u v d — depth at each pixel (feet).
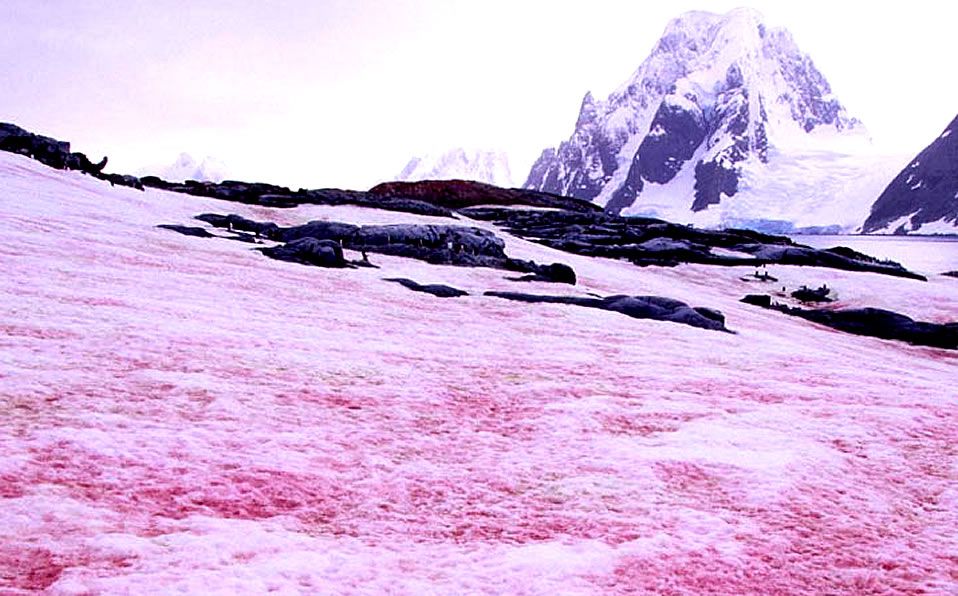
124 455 28.53
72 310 54.54
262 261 112.98
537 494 29.48
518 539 24.84
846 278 224.12
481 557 22.88
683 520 26.86
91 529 21.79
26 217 108.27
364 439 35.24
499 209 398.42
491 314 89.92
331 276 107.45
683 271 225.35
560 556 22.62
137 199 186.39
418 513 26.94
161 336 50.60
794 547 25.20
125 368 41.57
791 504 29.25
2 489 23.71
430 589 20.07
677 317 100.07
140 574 18.94
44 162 208.85
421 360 56.03
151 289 71.10
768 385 55.36
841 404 49.29
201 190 268.41
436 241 167.84
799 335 127.75
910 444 40.09
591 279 164.96
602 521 26.50
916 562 24.59
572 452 35.14
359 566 21.35
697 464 33.71
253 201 263.70
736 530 26.20
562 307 99.71
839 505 29.84
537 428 39.52
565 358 62.49
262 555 21.49
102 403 34.68
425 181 482.69
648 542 24.41
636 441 37.37
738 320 132.46
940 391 58.49
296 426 35.86
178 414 34.83
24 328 46.85
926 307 189.16
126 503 24.45
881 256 542.57
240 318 63.16
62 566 19.16
